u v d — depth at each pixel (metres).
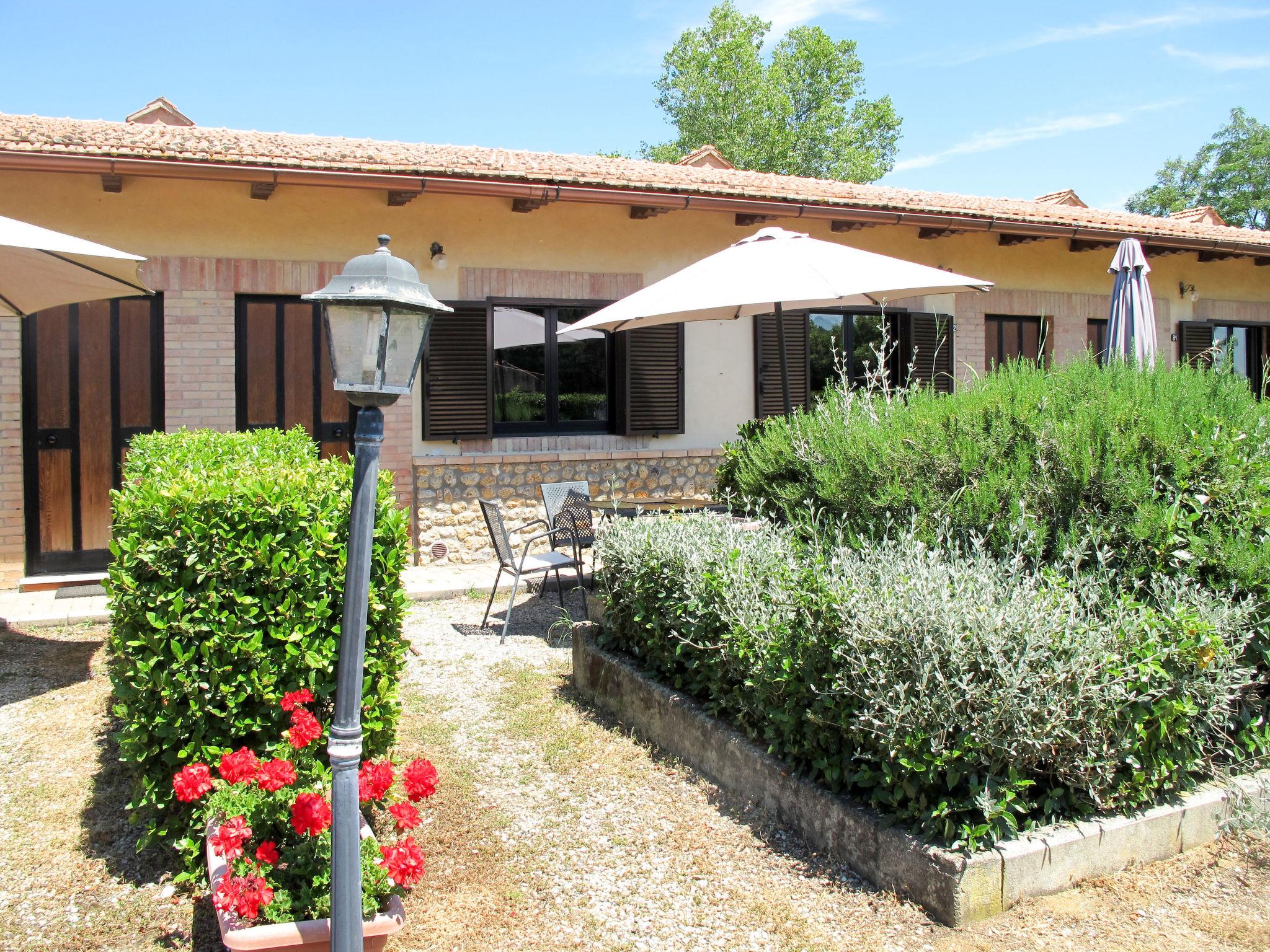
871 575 3.46
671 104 36.91
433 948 2.73
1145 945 2.63
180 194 7.88
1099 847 2.97
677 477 9.83
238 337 8.22
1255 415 4.07
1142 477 3.82
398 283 2.14
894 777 2.99
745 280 6.18
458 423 8.89
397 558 3.48
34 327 7.66
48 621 6.49
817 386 10.73
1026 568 3.81
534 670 5.48
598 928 2.84
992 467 4.26
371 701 3.45
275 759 2.70
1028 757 2.89
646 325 8.38
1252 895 2.89
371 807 3.54
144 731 3.12
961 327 11.15
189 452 5.15
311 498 3.42
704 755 3.91
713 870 3.17
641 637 4.57
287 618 3.25
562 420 9.62
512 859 3.27
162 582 3.14
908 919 2.79
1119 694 2.87
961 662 2.88
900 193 11.55
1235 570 3.55
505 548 6.27
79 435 7.79
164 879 3.12
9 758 4.14
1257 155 39.81
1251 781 3.39
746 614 3.68
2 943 2.75
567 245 9.31
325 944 2.35
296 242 8.26
